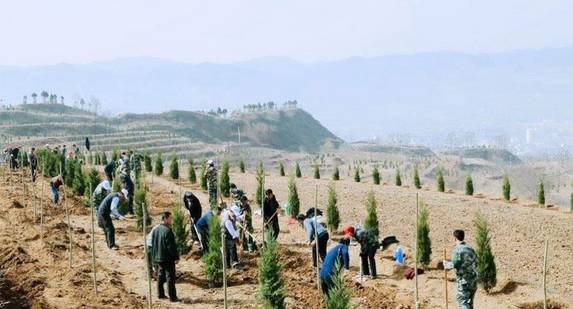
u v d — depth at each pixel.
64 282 15.40
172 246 14.84
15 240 19.38
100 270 16.94
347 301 11.84
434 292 15.95
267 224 20.44
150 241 16.72
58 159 38.75
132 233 22.64
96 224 24.20
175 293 14.91
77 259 18.02
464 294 13.41
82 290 14.81
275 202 20.48
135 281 16.58
